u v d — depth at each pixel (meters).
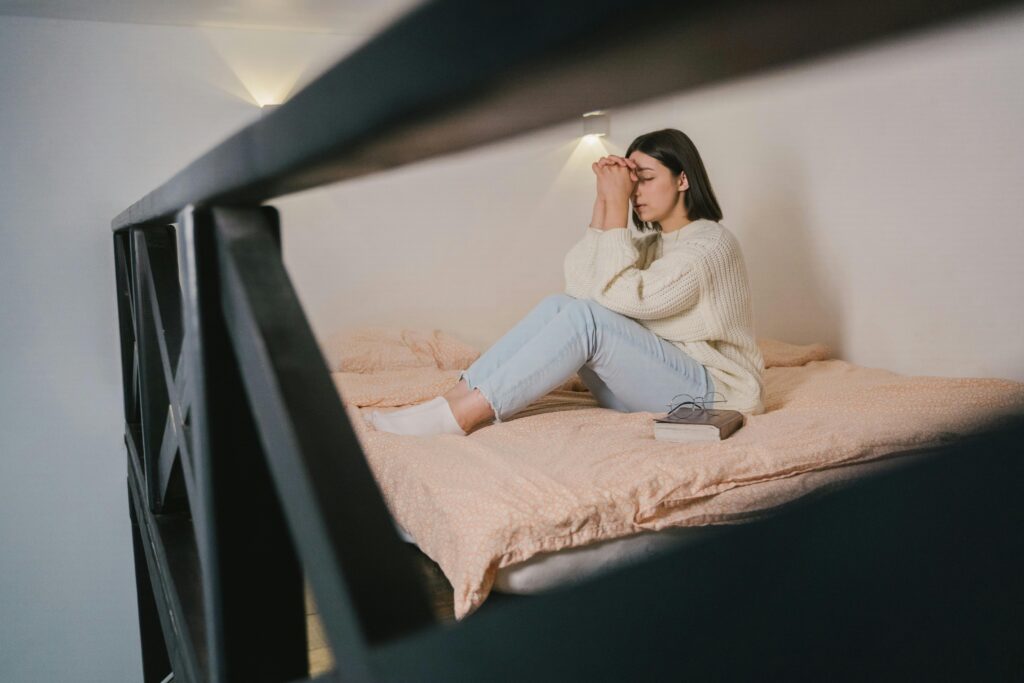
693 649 0.20
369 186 3.95
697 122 4.25
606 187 2.44
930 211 3.06
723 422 1.94
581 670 0.21
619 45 0.13
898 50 0.13
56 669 3.62
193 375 0.48
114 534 3.65
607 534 1.45
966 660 0.19
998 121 2.77
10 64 3.37
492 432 2.06
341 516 0.33
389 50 0.19
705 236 2.35
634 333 2.26
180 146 3.66
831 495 0.24
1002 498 0.21
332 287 3.94
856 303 3.45
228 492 0.48
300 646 0.49
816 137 3.56
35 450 3.51
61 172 3.47
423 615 0.30
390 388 2.81
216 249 0.47
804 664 0.19
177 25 3.62
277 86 3.80
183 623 1.02
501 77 0.16
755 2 0.11
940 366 3.07
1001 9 0.11
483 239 4.21
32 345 3.48
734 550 0.23
